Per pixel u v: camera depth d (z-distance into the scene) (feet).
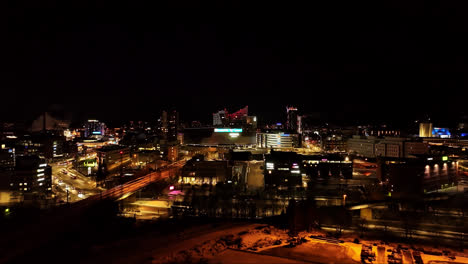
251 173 644.69
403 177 456.04
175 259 164.66
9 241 239.50
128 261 168.55
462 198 435.94
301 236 208.95
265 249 177.06
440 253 187.32
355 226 297.53
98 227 281.13
